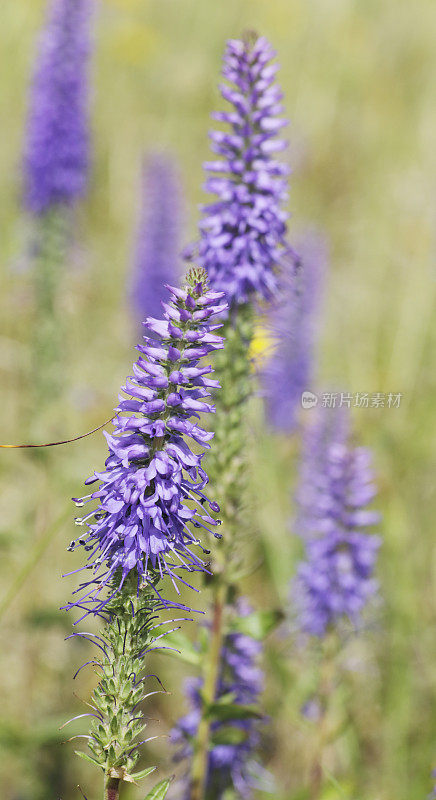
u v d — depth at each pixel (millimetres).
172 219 874
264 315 584
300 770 636
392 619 674
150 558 468
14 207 970
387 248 1064
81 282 887
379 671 656
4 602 602
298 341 775
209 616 567
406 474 751
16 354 787
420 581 696
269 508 689
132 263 877
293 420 780
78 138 812
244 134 573
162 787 477
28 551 708
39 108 803
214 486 561
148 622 475
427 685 654
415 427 774
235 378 567
